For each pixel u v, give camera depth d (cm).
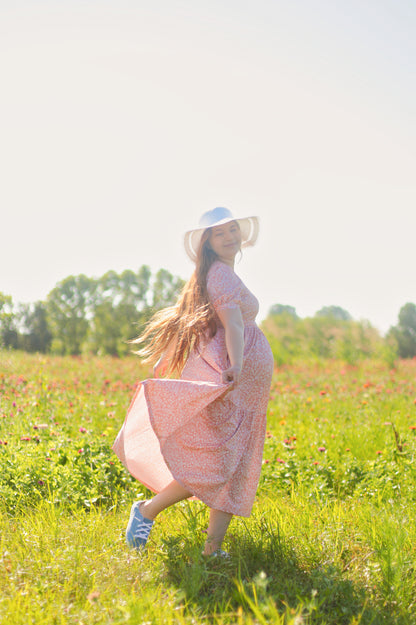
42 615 244
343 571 307
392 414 811
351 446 611
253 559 316
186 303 365
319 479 481
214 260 363
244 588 280
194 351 353
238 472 334
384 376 1472
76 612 248
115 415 749
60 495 416
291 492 456
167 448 322
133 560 300
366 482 484
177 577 295
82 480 452
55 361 1436
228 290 338
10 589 261
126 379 1177
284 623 250
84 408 786
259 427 347
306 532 344
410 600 288
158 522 368
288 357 1780
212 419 330
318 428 714
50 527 339
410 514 384
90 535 329
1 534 332
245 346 346
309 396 1026
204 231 362
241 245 385
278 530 335
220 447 327
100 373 1268
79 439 561
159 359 374
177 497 332
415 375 1552
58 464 476
